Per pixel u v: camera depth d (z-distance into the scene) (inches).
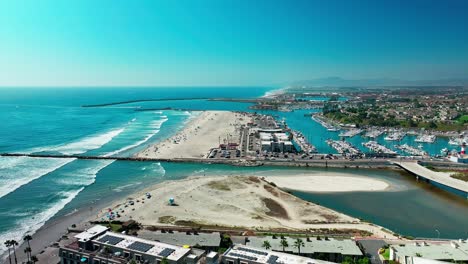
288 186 7214.6
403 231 5128.0
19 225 5049.2
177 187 6889.8
